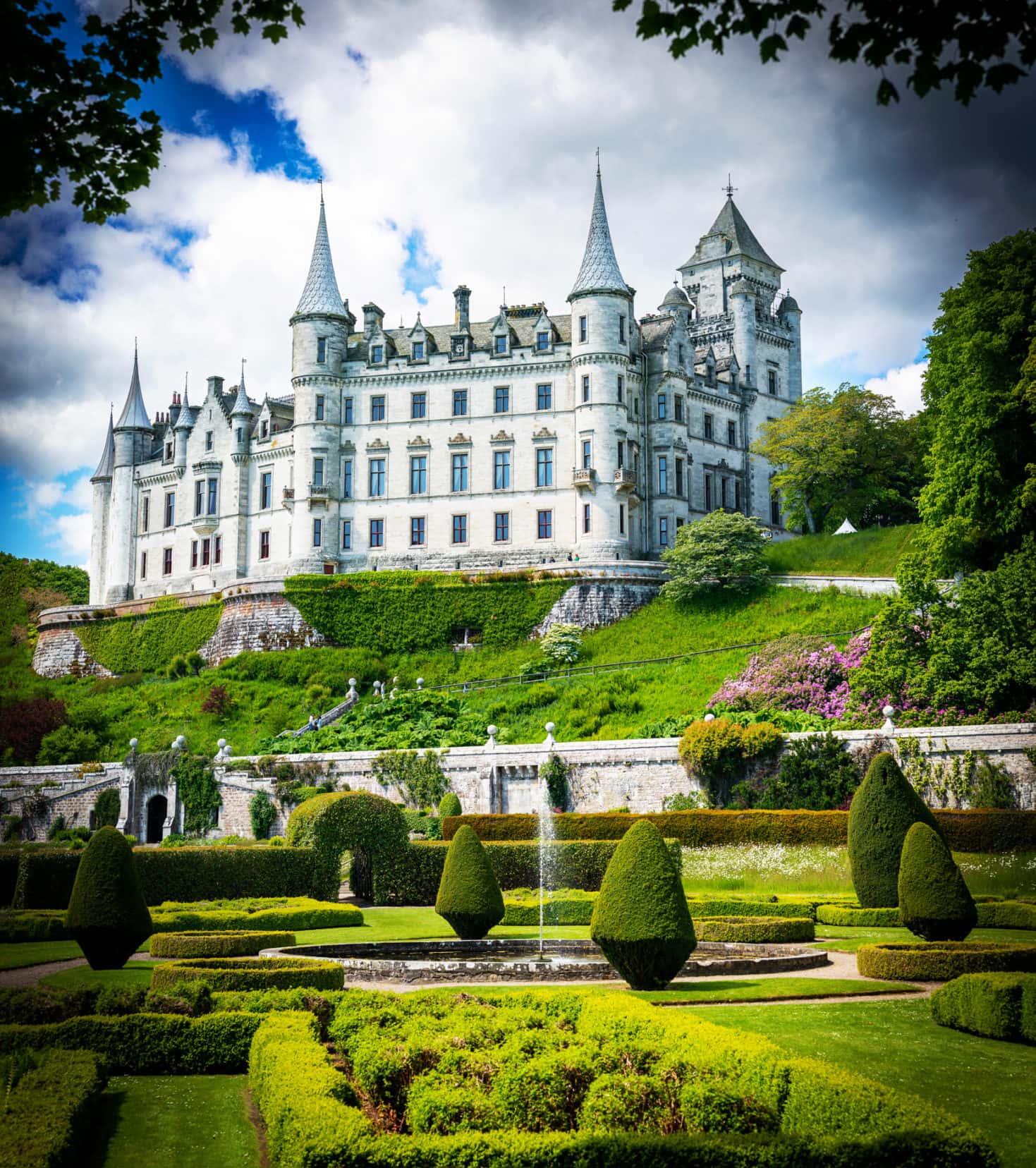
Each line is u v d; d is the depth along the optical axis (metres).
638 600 79.88
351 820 41.84
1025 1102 14.85
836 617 67.19
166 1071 17.80
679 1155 11.09
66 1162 12.46
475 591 81.56
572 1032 16.42
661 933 21.70
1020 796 43.16
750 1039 14.33
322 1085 13.20
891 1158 10.75
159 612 90.69
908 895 27.23
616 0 11.52
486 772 54.72
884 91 11.27
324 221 96.00
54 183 13.70
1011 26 10.86
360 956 27.75
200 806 58.50
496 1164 11.23
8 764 69.31
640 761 51.97
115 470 107.94
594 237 88.56
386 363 92.12
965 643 48.47
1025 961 23.45
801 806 46.97
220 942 28.53
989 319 55.81
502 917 32.16
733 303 103.12
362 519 91.00
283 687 77.56
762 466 99.56
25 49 12.73
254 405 100.12
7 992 19.05
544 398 88.88
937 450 58.41
